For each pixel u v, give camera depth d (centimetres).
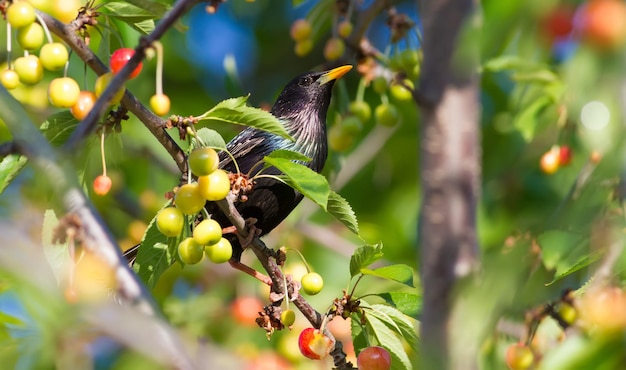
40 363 846
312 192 934
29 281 746
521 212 1534
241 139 1409
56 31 957
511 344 937
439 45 712
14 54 1300
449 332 650
